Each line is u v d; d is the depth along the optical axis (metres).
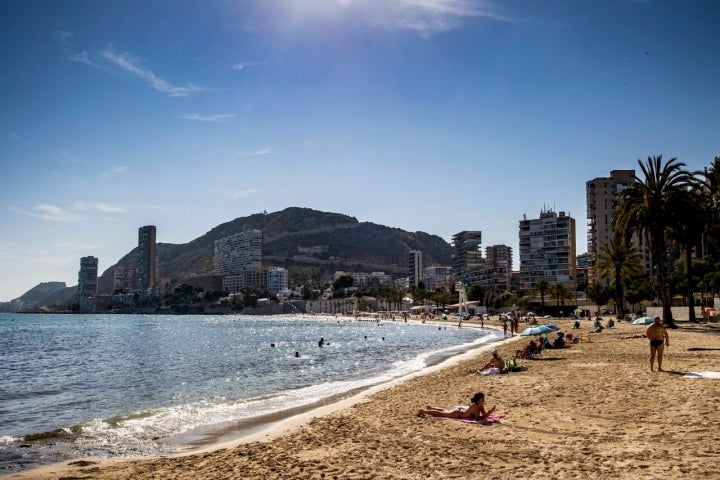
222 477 12.80
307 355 62.84
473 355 48.47
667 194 56.22
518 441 14.22
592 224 182.25
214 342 98.44
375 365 47.28
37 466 15.96
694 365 26.28
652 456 11.78
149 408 27.53
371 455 13.75
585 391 21.31
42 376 46.50
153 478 13.23
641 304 116.12
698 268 108.94
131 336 127.12
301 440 16.39
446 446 14.23
